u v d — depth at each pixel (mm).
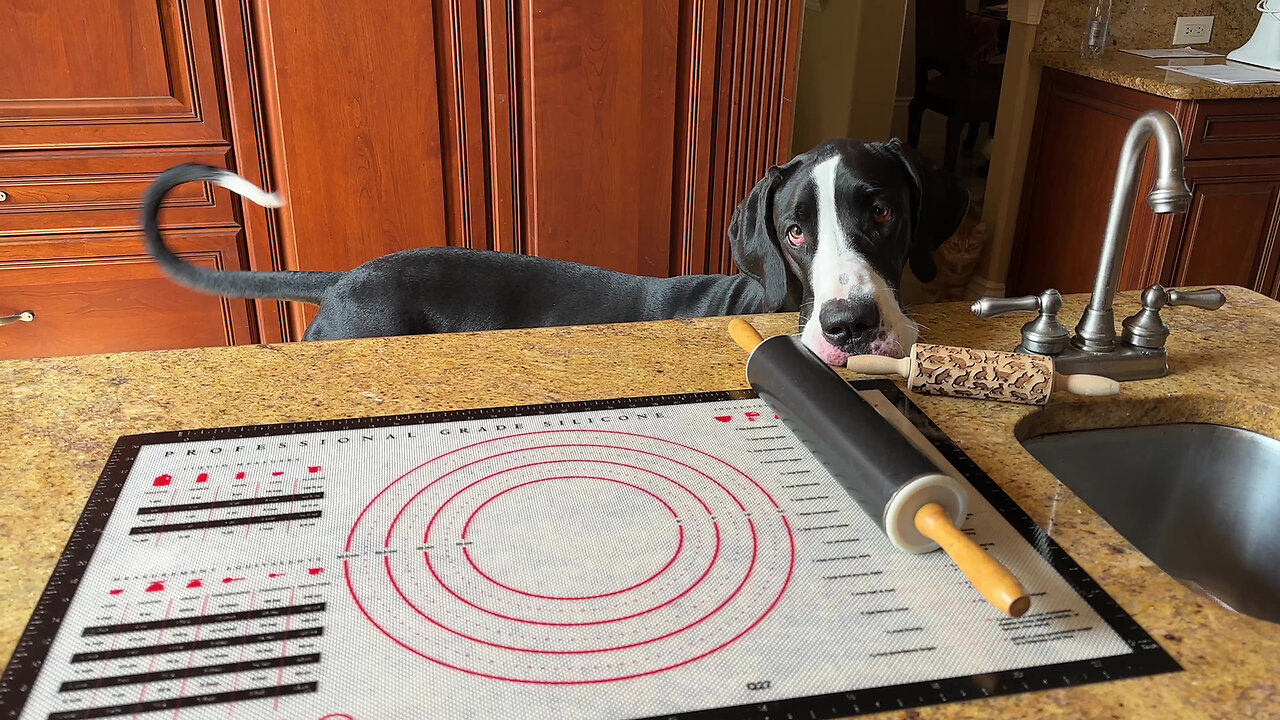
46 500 834
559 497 852
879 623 702
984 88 4824
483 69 2531
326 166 2521
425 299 1748
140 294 2539
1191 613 724
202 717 615
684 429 975
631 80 2623
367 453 917
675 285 1858
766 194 1515
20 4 2219
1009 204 3859
